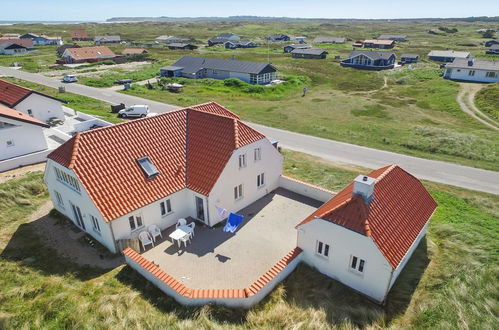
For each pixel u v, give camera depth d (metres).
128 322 15.25
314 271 20.55
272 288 18.81
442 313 16.44
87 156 21.39
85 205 21.36
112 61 113.19
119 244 21.16
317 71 102.12
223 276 19.92
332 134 46.81
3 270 18.80
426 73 96.00
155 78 89.50
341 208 18.45
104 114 53.16
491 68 83.69
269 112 58.06
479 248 21.55
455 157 39.25
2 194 26.27
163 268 20.48
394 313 17.38
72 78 79.44
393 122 53.12
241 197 26.58
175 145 25.66
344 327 15.83
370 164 37.16
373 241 16.95
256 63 86.25
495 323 15.52
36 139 34.62
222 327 15.45
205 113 27.03
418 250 21.83
